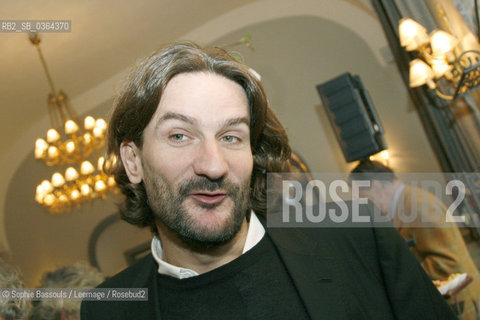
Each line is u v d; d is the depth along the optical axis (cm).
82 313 102
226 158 82
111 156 107
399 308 87
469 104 279
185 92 83
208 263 89
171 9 475
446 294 164
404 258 91
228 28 527
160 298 92
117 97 98
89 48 488
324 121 516
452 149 297
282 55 527
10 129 595
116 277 107
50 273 167
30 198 647
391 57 477
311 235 97
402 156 469
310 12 506
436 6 274
